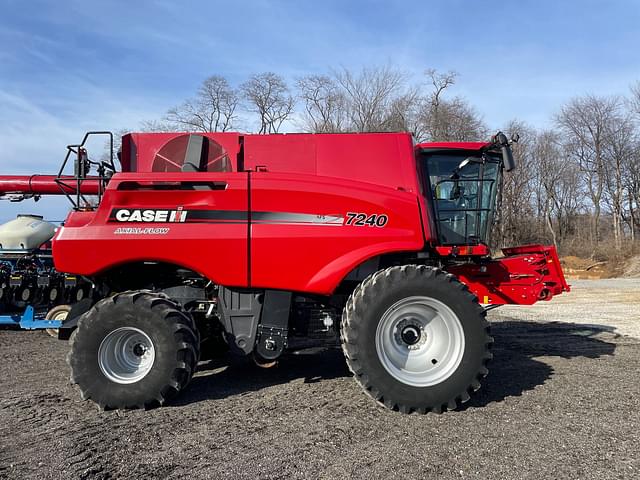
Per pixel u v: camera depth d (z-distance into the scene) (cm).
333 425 359
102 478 278
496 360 581
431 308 409
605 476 279
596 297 1409
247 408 398
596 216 4106
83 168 490
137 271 470
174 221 421
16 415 385
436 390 387
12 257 746
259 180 425
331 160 457
